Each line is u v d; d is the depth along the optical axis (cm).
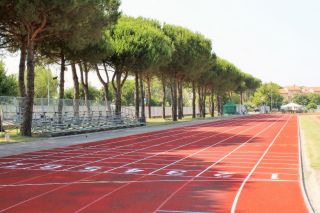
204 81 8131
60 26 2814
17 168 1606
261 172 1462
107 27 3425
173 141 2847
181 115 7106
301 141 2775
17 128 3222
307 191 1142
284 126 4816
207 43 6662
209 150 2228
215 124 5409
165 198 1036
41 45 3569
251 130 4075
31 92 3078
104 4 3334
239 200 1012
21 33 3048
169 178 1343
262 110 14475
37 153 2128
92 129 3825
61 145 2567
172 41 5897
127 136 3353
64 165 1683
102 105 4406
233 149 2275
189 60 6262
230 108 11469
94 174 1441
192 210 910
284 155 1981
